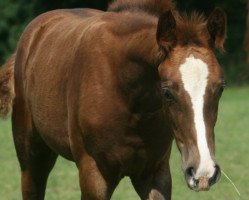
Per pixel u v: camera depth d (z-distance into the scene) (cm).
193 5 4184
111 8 1002
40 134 1091
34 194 1166
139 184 973
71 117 972
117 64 918
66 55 1011
